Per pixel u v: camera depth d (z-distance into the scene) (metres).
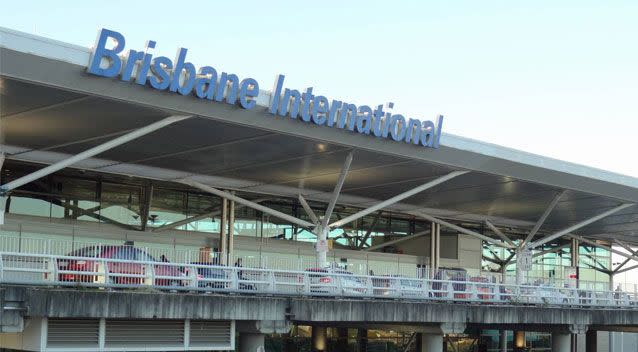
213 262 37.19
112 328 25.41
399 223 56.66
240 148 36.31
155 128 30.86
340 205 52.34
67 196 41.66
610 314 43.75
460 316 34.91
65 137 34.41
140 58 28.05
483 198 50.31
